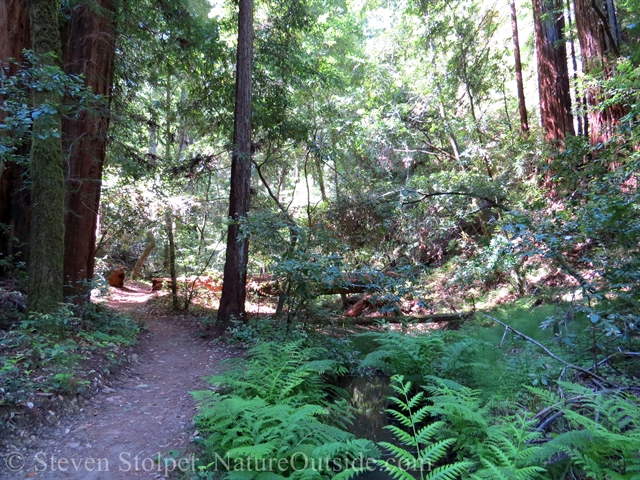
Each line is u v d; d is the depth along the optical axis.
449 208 11.45
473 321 9.61
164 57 11.02
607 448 2.75
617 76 6.91
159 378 6.19
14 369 4.47
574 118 11.85
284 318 8.73
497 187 10.39
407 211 12.12
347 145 15.24
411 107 14.82
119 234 13.03
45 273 6.07
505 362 5.70
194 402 5.12
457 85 13.81
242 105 9.78
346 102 15.66
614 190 5.28
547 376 4.73
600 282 5.71
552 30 10.92
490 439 3.40
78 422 4.32
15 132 5.42
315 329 7.86
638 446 2.50
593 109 7.65
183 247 14.52
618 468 2.68
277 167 15.77
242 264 9.25
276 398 4.32
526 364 5.21
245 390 4.68
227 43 12.38
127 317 9.16
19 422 3.87
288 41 11.99
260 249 8.88
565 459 3.09
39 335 5.55
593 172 6.48
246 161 9.54
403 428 5.27
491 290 11.71
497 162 12.49
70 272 8.22
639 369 4.52
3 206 8.65
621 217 4.58
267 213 8.01
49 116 5.40
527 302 9.05
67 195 8.34
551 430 3.75
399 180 16.80
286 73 12.04
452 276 11.86
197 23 10.63
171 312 11.70
